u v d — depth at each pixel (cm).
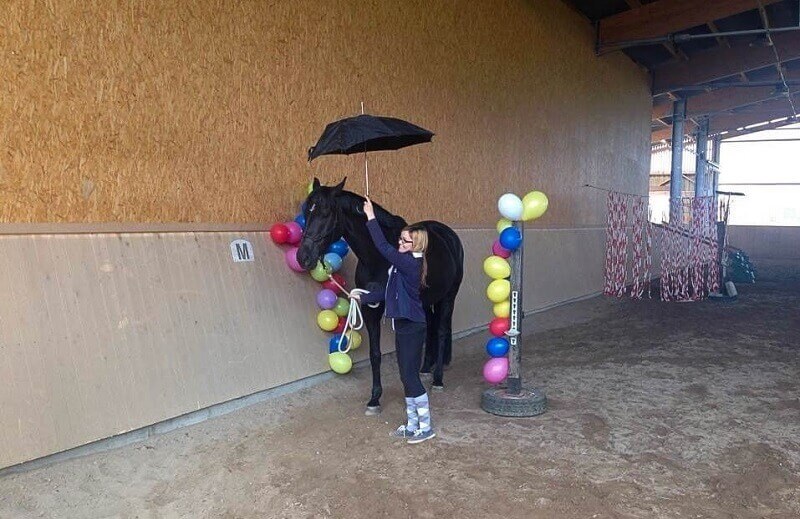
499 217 881
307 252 413
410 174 687
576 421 448
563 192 1108
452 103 759
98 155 389
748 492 335
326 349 538
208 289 446
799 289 1302
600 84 1270
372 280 454
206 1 457
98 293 375
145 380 389
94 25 385
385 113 642
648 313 980
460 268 539
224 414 439
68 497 311
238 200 488
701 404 492
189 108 447
